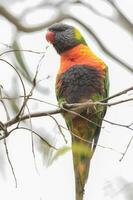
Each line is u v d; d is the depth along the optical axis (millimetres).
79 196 9047
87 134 10211
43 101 7082
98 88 10859
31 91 6969
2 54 7277
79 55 10969
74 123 10031
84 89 10859
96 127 10320
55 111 8102
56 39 11359
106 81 10945
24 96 6969
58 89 11031
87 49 11164
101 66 10930
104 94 10969
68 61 10984
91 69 10820
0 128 7066
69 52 11062
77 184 9203
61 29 11383
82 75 10805
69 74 10875
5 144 6738
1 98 7121
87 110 9523
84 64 10844
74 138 10180
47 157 6348
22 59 9859
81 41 11344
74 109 9031
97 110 9617
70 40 11258
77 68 10828
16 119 7043
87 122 10031
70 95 10945
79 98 10914
